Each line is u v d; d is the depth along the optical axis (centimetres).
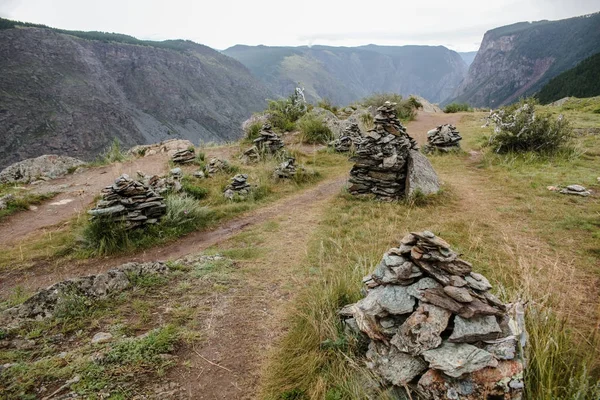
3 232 881
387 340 334
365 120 2508
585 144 1462
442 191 998
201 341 407
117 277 534
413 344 304
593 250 616
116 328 424
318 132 2080
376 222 815
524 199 915
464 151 1566
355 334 383
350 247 682
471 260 588
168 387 333
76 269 666
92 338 402
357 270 544
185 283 550
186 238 820
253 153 1630
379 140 1023
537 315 375
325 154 1728
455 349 288
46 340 396
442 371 285
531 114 1415
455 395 271
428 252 345
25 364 350
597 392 278
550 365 305
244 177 1155
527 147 1383
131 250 745
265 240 765
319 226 827
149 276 563
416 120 2778
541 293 466
